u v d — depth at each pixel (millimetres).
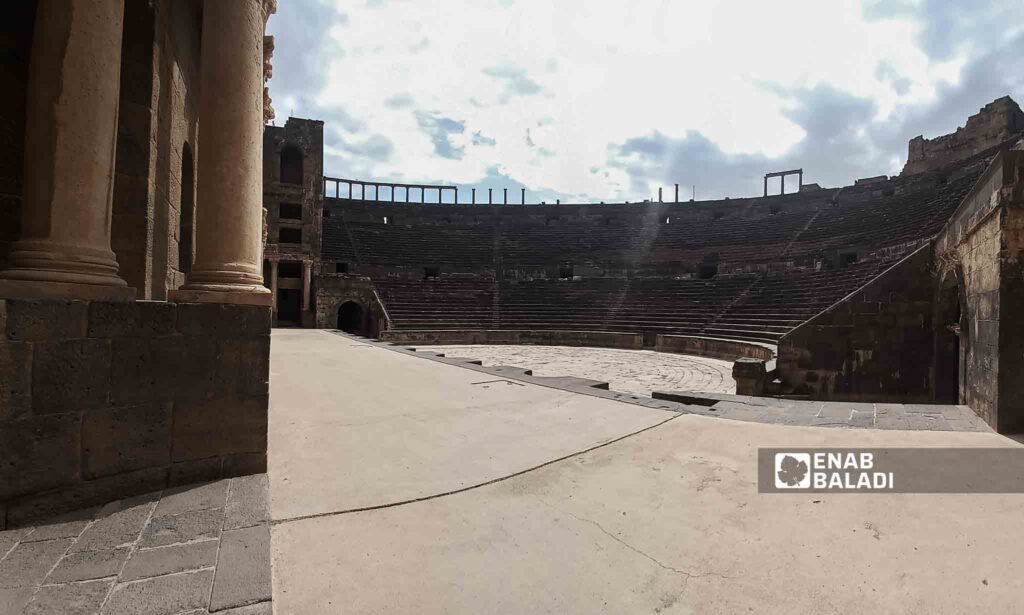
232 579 2479
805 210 42719
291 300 38312
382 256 43250
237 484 3885
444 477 4121
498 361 20719
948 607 2332
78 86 3695
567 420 6188
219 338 4027
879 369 11789
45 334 3262
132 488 3609
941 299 10891
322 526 3180
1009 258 5898
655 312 33219
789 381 12391
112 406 3535
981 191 7082
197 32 9078
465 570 2672
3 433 3080
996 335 5961
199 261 4438
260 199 4988
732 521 3314
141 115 6402
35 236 3561
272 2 5359
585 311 35250
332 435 5449
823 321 12219
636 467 4414
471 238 48719
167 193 7363
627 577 2615
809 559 2805
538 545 2971
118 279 3826
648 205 50125
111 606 2236
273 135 36188
